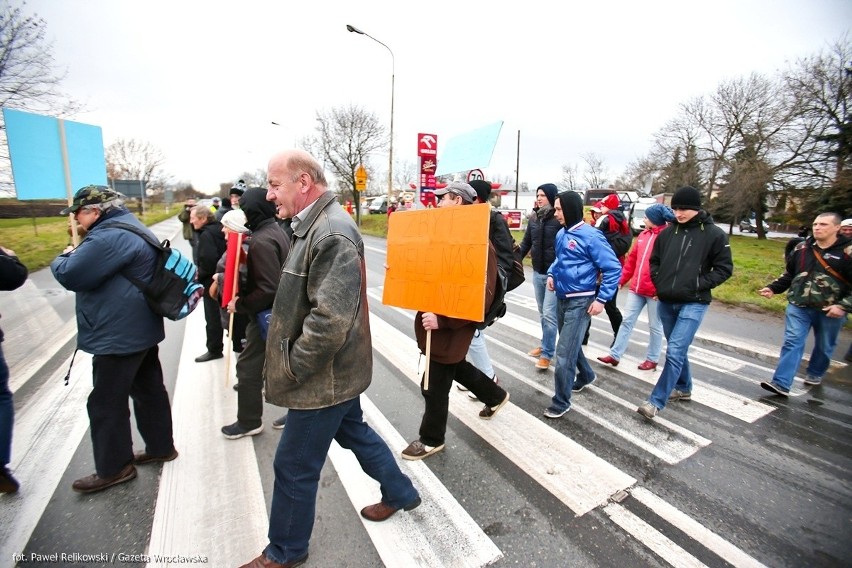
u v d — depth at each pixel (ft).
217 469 8.88
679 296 10.76
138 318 7.81
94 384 7.95
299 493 6.19
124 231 7.46
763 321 21.86
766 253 62.75
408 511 7.76
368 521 7.50
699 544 7.03
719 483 8.59
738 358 16.24
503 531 7.32
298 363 5.68
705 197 104.17
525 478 8.73
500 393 10.79
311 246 5.82
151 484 8.39
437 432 9.32
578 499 8.11
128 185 93.30
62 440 10.00
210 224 14.42
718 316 22.90
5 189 36.22
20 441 9.95
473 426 10.76
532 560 6.72
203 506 7.81
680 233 11.07
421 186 24.68
